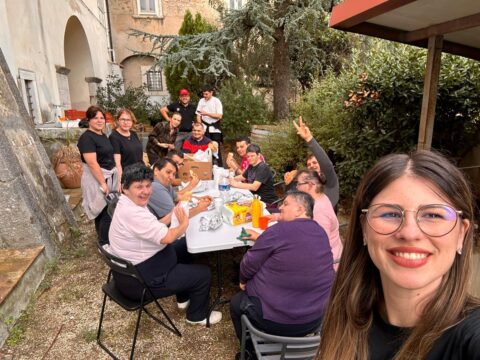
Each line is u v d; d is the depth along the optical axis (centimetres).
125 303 225
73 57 1081
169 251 234
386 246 74
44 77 677
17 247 317
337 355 92
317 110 566
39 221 331
